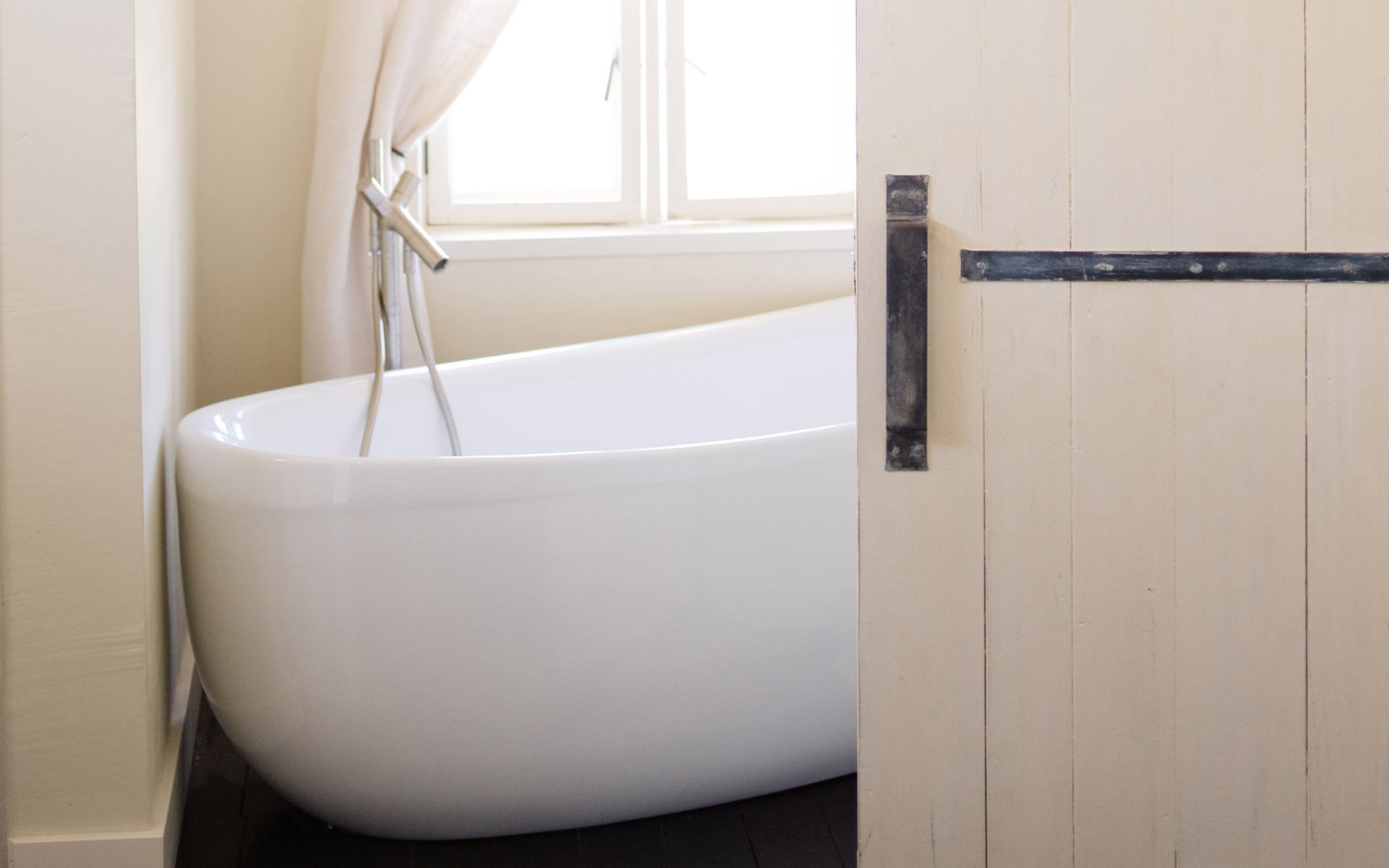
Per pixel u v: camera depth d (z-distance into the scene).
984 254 1.33
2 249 1.53
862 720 1.39
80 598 1.60
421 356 2.77
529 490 1.64
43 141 1.53
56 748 1.61
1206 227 1.34
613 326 2.93
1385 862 1.40
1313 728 1.39
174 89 2.20
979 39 1.32
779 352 2.77
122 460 1.59
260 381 2.79
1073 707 1.38
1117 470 1.36
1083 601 1.37
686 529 1.71
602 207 3.10
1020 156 1.33
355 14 2.57
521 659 1.67
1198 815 1.40
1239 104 1.33
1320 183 1.34
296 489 1.62
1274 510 1.37
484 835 1.81
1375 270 1.34
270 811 1.91
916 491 1.36
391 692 1.65
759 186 3.18
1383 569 1.38
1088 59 1.32
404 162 2.79
